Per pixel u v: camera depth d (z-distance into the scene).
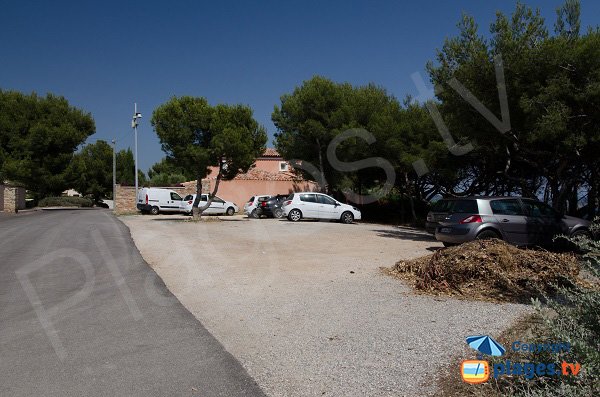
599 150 14.50
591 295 3.73
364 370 4.36
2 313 6.30
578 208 19.73
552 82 12.52
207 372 4.36
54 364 4.54
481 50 14.09
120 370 4.40
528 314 5.94
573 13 13.24
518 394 3.53
